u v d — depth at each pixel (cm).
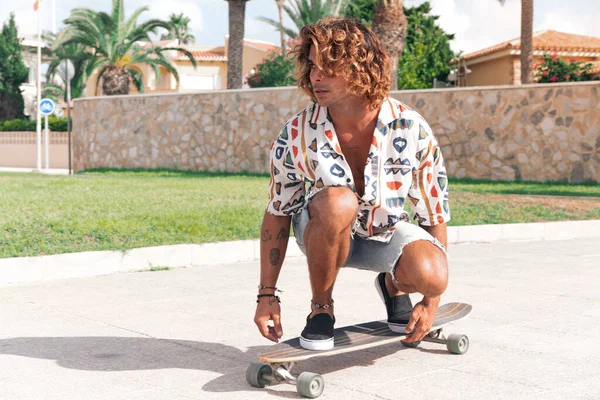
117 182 1468
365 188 314
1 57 4916
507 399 308
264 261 330
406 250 316
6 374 346
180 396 312
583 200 1258
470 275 668
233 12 2423
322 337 315
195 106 2033
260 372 323
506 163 1683
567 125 1616
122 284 611
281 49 3997
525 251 851
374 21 1961
